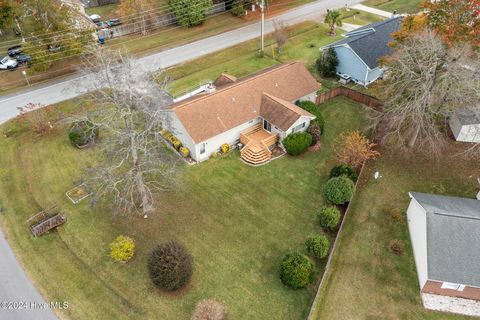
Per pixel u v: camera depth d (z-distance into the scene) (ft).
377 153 104.99
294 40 176.76
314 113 119.34
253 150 111.14
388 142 112.88
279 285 79.92
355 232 90.17
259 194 101.04
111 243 86.33
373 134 117.91
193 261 84.53
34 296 78.64
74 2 167.43
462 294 76.59
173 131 113.91
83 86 127.95
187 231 91.61
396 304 75.92
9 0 153.38
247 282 80.59
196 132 106.32
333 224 88.58
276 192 101.60
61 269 83.71
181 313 75.20
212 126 108.99
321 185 103.40
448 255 74.84
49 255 86.74
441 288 76.23
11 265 84.99
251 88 119.75
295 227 92.27
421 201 85.20
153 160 88.33
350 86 143.54
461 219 78.18
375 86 123.03
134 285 80.18
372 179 104.17
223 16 201.46
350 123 124.57
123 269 83.30
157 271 74.95
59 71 152.35
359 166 107.65
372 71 139.54
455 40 101.14
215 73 153.89
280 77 125.70
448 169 106.52
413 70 97.81
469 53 94.84
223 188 102.89
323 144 116.88
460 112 111.65
